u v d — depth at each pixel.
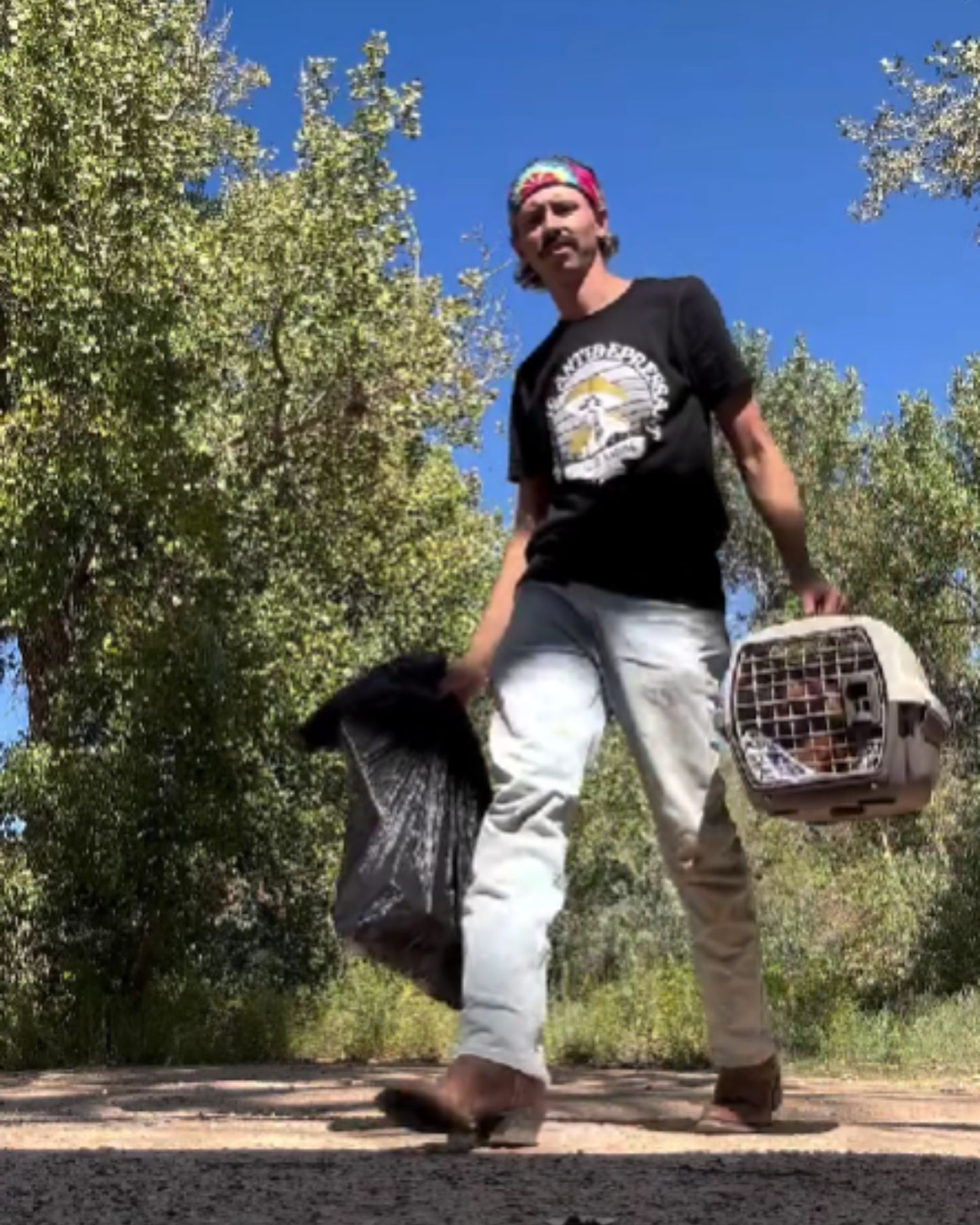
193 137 14.20
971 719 19.31
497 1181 2.14
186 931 12.98
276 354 13.53
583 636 2.94
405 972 2.79
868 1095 6.22
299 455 14.14
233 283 12.93
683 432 2.98
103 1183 2.12
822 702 2.73
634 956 17.89
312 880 14.21
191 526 12.45
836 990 12.34
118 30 12.79
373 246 13.75
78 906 12.77
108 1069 10.27
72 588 13.25
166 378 12.49
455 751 2.85
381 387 14.29
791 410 25.55
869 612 19.22
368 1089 6.39
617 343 3.00
